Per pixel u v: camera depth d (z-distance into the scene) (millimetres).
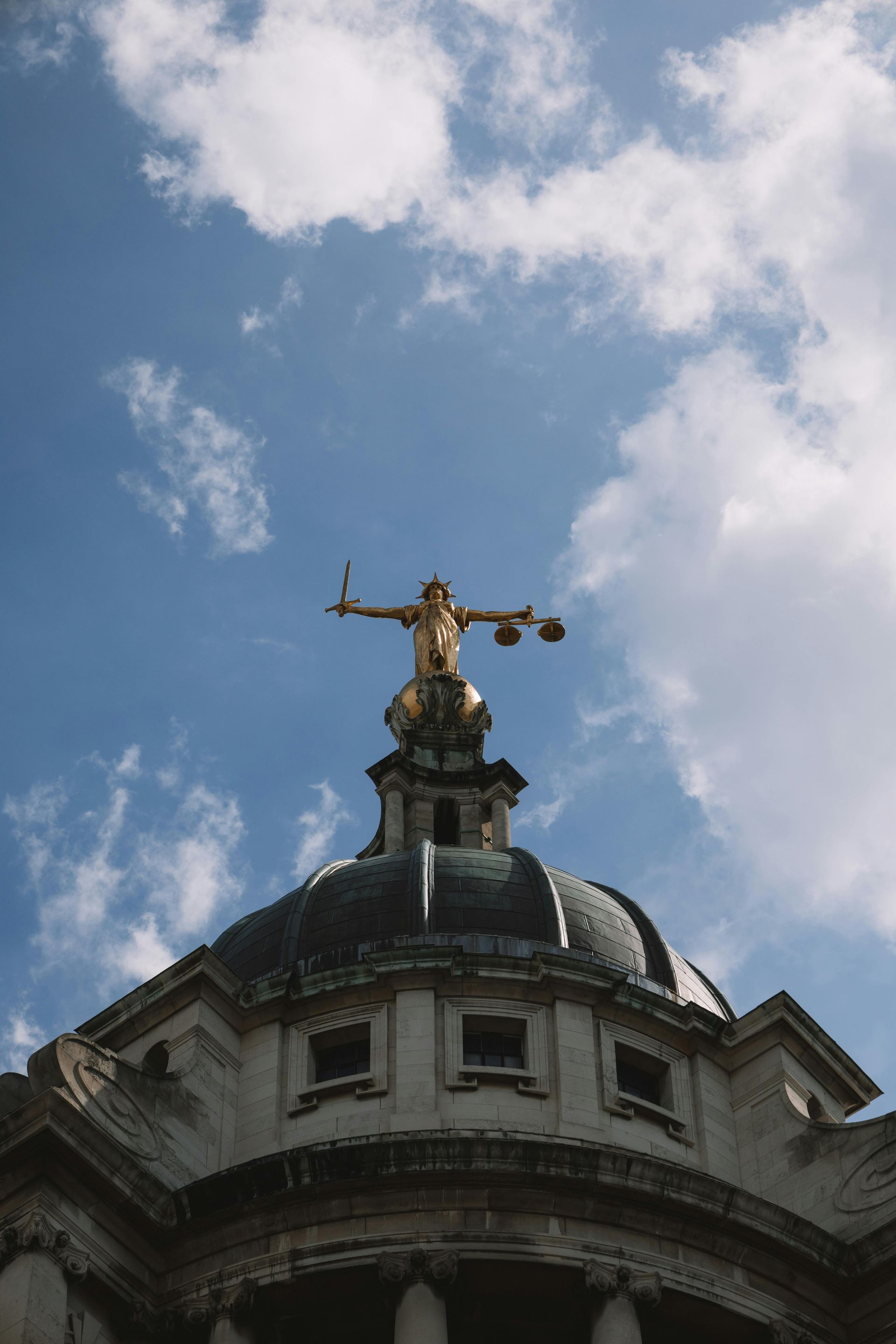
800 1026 63094
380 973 60750
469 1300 53500
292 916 67500
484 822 81500
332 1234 53000
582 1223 53688
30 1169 50938
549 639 88500
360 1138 55156
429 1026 59656
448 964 60625
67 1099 51594
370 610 89188
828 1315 54938
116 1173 52344
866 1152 58312
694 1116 61000
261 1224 53281
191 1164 56562
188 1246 53344
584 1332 52812
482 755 83750
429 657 87000
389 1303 53000
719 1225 54500
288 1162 53594
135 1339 51500
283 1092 59469
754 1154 60781
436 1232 52906
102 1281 51062
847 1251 55500
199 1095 58375
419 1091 58188
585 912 68188
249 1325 52188
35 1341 47969
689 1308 53438
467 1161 53625
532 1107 58406
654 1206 54250
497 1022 60469
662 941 69438
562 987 61188
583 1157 54000
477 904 66875
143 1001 61281
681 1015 62531
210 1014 60750
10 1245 49656
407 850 74375
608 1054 60469
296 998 61281
